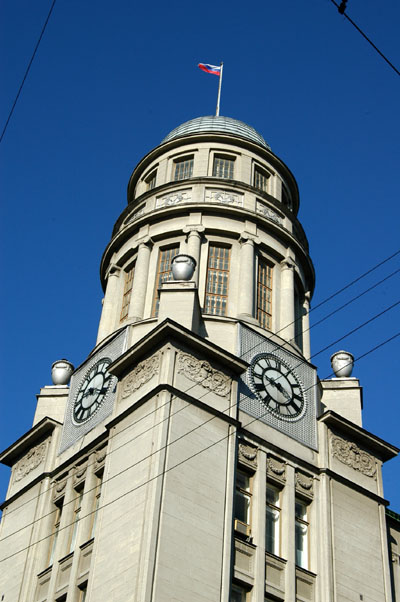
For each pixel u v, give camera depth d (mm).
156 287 44906
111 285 47625
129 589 29156
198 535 31266
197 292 39594
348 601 34781
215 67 59656
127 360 37344
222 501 32969
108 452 35156
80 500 37438
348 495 38344
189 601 29438
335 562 35531
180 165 51688
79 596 33312
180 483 32062
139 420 34562
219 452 34344
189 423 34000
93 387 41281
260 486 35656
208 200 47344
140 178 53344
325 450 39156
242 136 51875
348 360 45062
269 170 52125
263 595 32594
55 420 42188
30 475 41500
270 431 37875
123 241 48844
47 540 37750
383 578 36719
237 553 33094
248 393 38281
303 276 49188
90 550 34031
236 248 45906
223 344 40031
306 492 37375
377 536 38000
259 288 45469
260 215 46969
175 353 35750
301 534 36406
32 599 36031
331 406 42812
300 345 46500
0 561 39188
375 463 40875
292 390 40500
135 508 31484
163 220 47094
